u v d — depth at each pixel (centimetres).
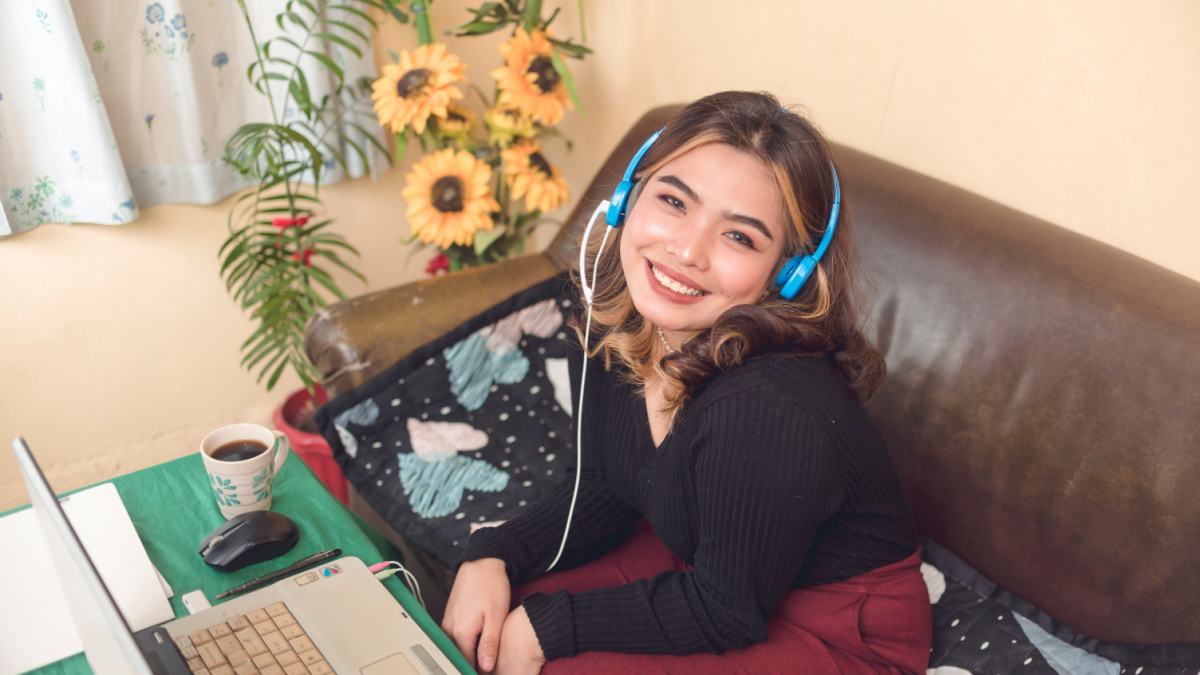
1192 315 107
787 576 88
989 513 122
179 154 181
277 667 70
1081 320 113
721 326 85
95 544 84
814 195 83
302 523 91
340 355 153
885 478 95
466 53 224
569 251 174
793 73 169
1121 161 123
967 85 140
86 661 72
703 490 87
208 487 96
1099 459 109
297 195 183
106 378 190
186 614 77
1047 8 127
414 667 72
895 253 133
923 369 128
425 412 154
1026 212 136
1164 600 104
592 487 112
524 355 167
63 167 164
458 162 178
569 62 223
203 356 203
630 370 105
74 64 153
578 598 94
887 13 149
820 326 90
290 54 188
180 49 170
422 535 133
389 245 229
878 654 98
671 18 193
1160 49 116
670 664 92
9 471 183
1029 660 111
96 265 180
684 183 83
